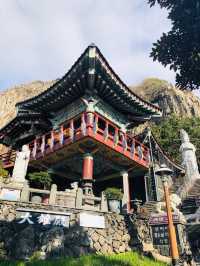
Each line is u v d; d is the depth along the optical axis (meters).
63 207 10.83
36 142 19.73
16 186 10.75
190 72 6.23
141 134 21.38
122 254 10.73
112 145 17.19
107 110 18.91
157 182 19.22
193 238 13.39
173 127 35.75
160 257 11.17
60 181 21.48
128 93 17.78
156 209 14.66
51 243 9.70
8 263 8.30
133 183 21.27
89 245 10.30
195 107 57.00
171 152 32.56
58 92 17.97
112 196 12.65
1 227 9.64
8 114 61.97
